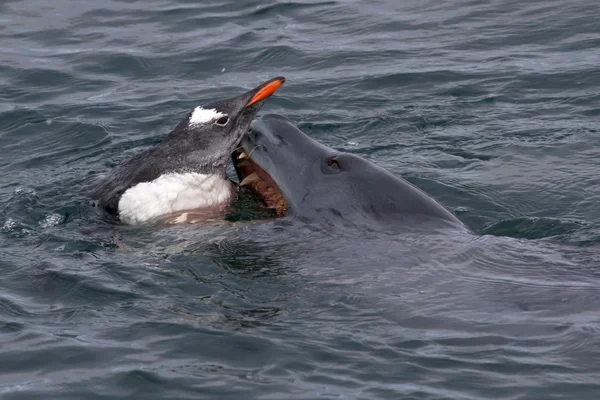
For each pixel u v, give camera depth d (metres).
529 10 43.88
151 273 23.81
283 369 19.66
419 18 44.12
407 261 23.03
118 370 19.89
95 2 47.34
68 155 33.06
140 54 41.59
